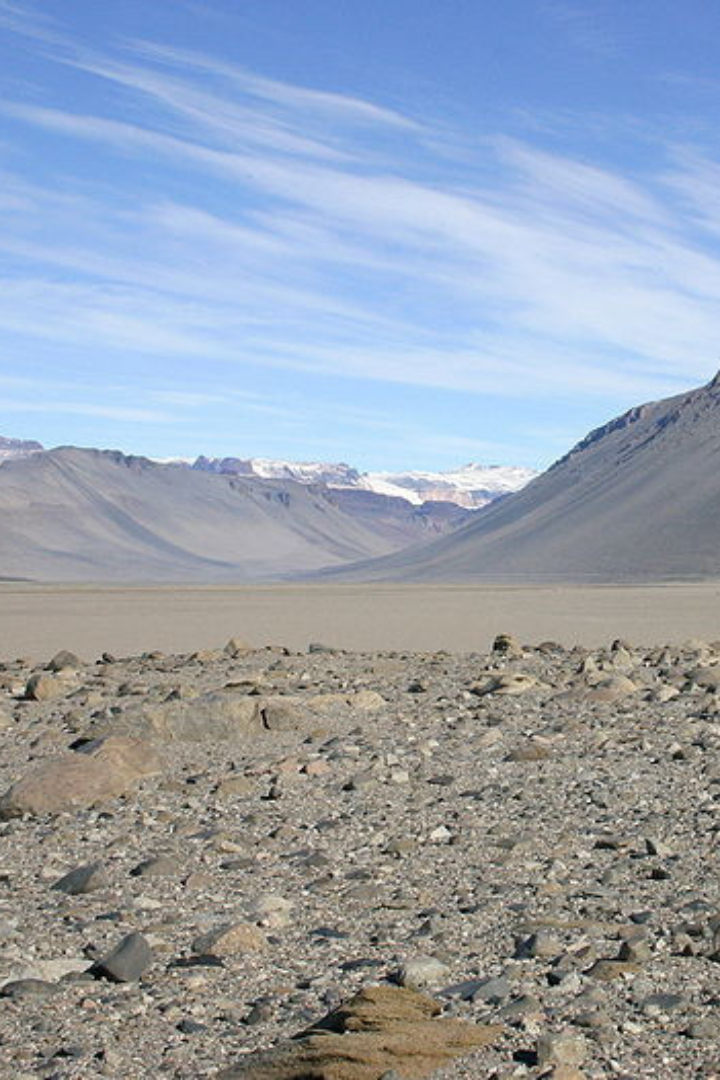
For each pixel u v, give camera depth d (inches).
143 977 277.6
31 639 1620.3
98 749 537.6
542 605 2748.5
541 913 318.7
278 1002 257.8
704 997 250.1
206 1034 240.8
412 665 1005.8
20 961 291.1
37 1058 231.9
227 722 625.3
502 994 253.6
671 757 545.3
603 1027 233.0
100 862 390.0
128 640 1588.3
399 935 304.2
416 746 583.8
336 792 493.0
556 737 605.3
